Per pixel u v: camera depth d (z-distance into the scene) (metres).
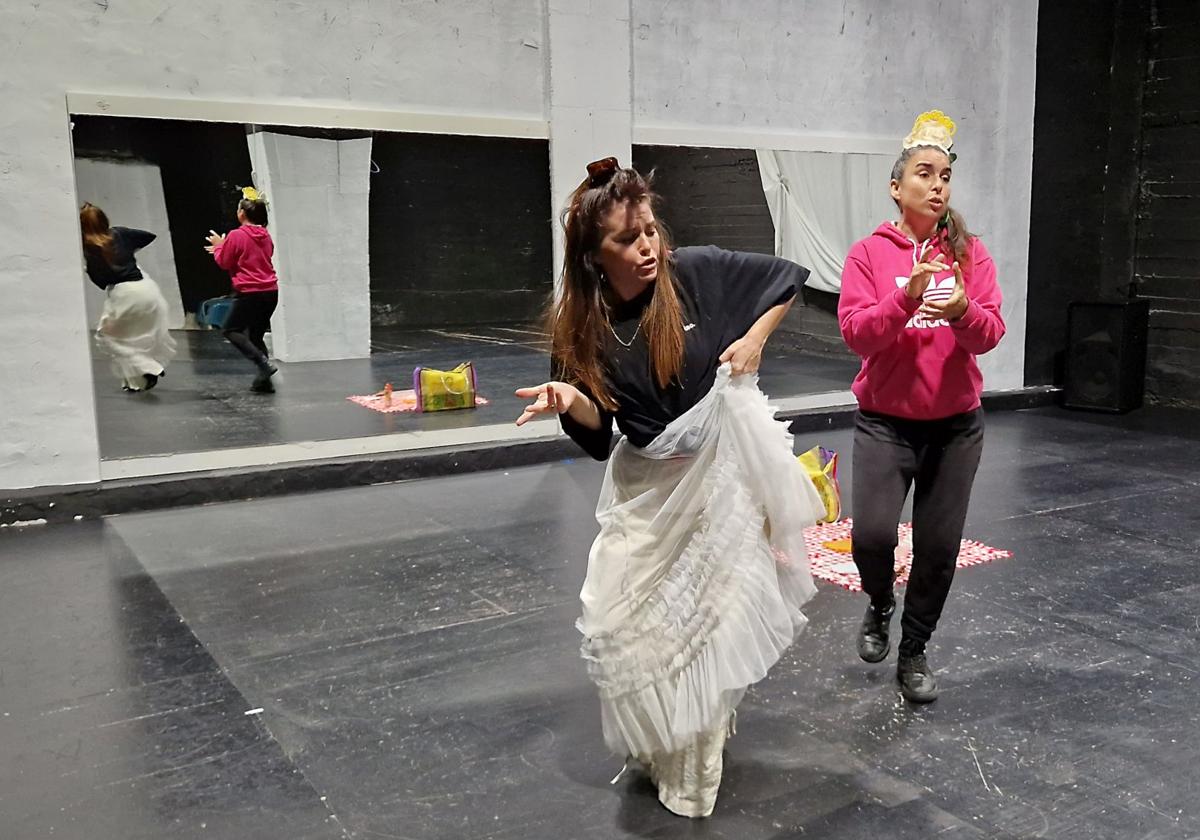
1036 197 7.90
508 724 2.77
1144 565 4.04
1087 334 7.74
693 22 6.46
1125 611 3.54
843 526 4.59
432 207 13.02
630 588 2.27
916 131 2.71
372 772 2.52
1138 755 2.53
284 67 5.39
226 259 7.80
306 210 9.71
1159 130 7.87
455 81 5.85
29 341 4.95
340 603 3.76
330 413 7.23
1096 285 8.24
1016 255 7.84
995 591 3.76
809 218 9.76
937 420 2.74
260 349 8.09
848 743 2.62
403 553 4.37
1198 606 3.58
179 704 2.92
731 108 6.67
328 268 9.92
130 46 5.01
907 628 2.86
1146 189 8.00
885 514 2.77
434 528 4.77
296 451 5.66
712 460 2.28
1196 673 3.02
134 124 8.88
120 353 7.95
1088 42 7.88
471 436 6.16
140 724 2.80
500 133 6.00
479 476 5.87
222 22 5.21
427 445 6.03
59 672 3.16
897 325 2.51
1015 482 5.48
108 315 7.85
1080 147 7.99
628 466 2.35
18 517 4.92
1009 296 7.88
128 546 4.54
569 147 6.18
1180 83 7.69
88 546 4.55
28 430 5.00
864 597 3.69
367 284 10.14
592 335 2.18
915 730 2.69
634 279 2.16
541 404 2.14
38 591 3.95
